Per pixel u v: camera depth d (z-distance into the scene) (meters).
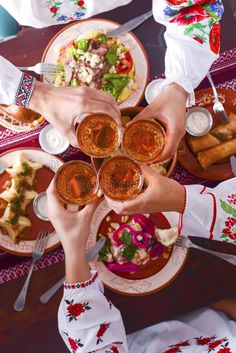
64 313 1.02
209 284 1.13
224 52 1.16
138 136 0.91
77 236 0.98
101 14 1.15
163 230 1.10
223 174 1.12
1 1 1.13
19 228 1.10
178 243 1.11
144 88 1.13
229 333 1.19
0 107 1.08
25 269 1.12
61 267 1.12
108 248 1.10
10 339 1.12
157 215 1.13
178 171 1.13
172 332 1.22
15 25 1.25
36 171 1.12
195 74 1.02
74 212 0.98
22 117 1.07
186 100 1.03
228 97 1.14
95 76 1.09
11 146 1.14
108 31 1.13
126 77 1.10
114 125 0.92
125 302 1.13
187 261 1.14
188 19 1.03
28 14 1.12
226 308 1.24
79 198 0.94
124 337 1.07
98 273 1.11
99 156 0.92
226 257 1.12
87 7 1.13
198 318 1.24
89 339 1.02
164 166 1.08
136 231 1.09
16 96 0.96
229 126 1.11
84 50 1.10
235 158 1.11
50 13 1.12
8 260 1.12
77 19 1.15
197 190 1.01
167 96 0.99
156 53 1.16
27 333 1.12
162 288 1.12
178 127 0.97
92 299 1.01
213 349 1.17
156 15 1.06
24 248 1.10
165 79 1.07
